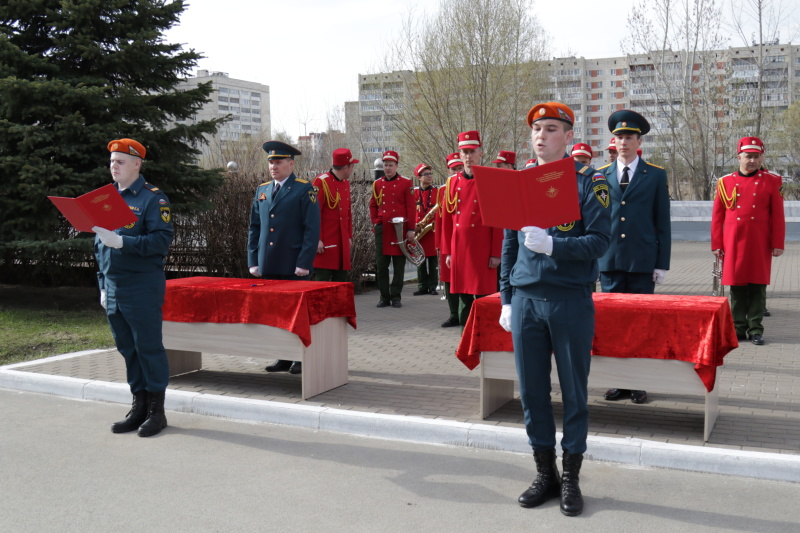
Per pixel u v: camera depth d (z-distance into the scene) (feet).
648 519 12.99
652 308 16.46
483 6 93.86
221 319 21.09
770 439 16.24
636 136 21.01
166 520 13.15
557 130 13.30
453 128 94.12
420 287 43.34
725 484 14.57
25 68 34.63
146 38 35.12
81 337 28.73
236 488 14.62
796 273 51.13
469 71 93.15
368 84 100.22
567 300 13.23
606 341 16.80
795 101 146.00
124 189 18.31
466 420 18.01
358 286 45.24
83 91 33.04
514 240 14.10
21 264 41.70
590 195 13.23
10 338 28.22
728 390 20.59
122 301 17.85
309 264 24.06
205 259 44.57
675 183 104.73
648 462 15.62
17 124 32.53
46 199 33.22
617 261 20.94
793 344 27.12
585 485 14.61
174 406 20.35
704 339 15.93
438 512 13.41
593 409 18.95
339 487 14.66
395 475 15.30
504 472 15.43
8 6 34.50
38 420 19.36
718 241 28.43
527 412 13.92
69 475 15.38
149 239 17.66
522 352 13.73
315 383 20.54
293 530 12.71
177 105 37.50
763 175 27.50
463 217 24.85
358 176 50.80
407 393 20.80
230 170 46.03
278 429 18.63
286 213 24.12
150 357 18.13
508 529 12.66
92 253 35.35
